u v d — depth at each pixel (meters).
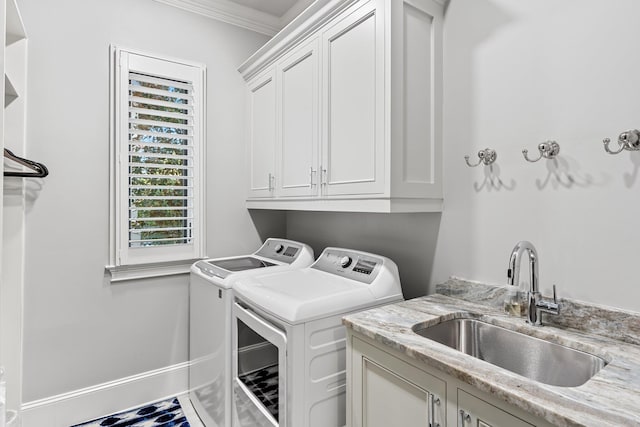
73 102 2.02
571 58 1.23
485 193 1.49
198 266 2.23
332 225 2.41
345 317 1.32
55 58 1.96
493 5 1.46
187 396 2.38
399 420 1.12
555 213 1.28
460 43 1.58
